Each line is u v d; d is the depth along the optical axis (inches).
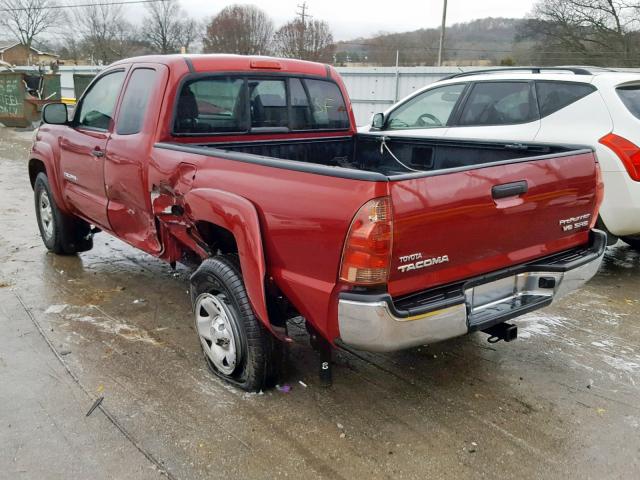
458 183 110.8
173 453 113.0
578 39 1226.6
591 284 211.9
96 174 183.5
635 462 113.0
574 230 140.3
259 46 2039.9
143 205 162.9
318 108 195.9
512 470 110.0
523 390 138.5
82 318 174.4
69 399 130.6
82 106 200.1
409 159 190.4
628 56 1164.5
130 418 123.7
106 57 2181.3
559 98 223.9
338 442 117.3
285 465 110.2
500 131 238.8
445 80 273.1
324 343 126.2
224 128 171.3
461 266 116.5
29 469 107.8
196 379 139.9
